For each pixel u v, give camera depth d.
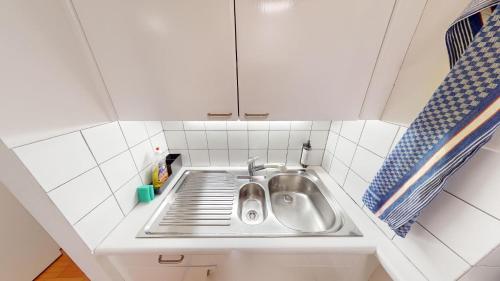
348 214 0.79
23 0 0.43
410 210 0.49
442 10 0.46
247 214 1.01
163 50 0.56
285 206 1.09
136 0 0.50
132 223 0.75
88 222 0.61
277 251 0.65
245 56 0.57
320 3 0.51
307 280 0.74
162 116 0.67
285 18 0.52
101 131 0.66
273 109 0.65
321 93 0.63
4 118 0.41
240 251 0.66
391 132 0.63
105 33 0.54
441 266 0.49
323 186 1.02
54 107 0.50
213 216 0.83
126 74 0.60
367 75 0.60
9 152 0.43
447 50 0.43
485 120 0.35
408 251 0.59
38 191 0.49
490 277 0.45
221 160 1.20
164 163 1.03
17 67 0.43
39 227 1.30
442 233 0.49
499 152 0.37
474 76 0.37
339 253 0.66
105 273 0.68
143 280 0.77
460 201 0.45
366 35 0.54
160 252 0.65
